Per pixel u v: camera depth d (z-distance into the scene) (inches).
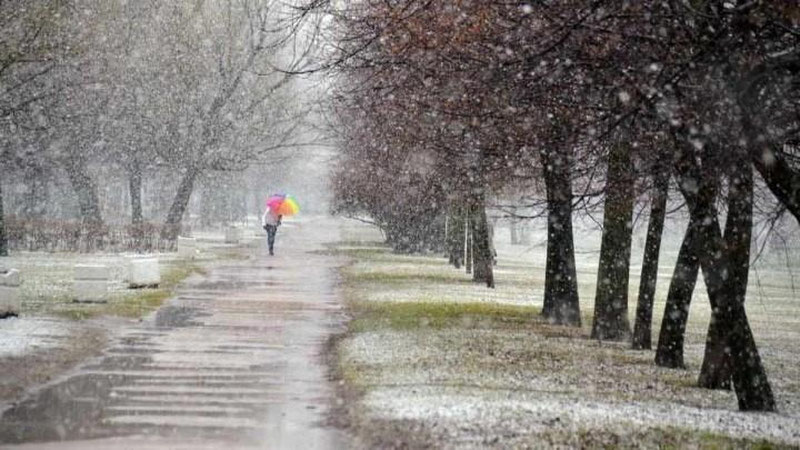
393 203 5275.6
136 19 5364.2
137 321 2438.5
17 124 3730.3
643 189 1750.7
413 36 1689.2
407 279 4183.1
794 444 1255.5
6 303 2299.5
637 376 1872.5
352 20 2032.5
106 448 1127.6
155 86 5561.0
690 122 1375.5
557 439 1186.6
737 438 1273.4
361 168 4446.4
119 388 1531.7
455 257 5285.4
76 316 2425.0
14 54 2600.9
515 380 1689.2
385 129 2573.8
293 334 2268.7
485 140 1994.3
